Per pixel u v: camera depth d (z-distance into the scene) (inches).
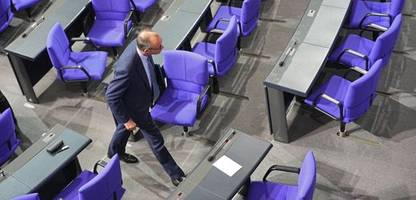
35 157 210.8
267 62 288.2
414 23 301.1
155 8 335.3
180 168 229.0
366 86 212.5
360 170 229.6
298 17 314.3
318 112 255.4
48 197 220.7
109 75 262.1
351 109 220.7
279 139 245.9
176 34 261.9
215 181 190.4
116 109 205.8
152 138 219.0
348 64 249.6
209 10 289.0
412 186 221.0
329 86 238.7
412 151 233.9
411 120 247.1
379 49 233.0
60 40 264.1
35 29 278.1
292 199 187.5
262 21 315.6
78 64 271.3
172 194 189.0
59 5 294.8
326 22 250.2
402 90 262.5
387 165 229.9
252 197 196.1
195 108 237.8
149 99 214.1
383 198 218.2
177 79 243.6
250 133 251.9
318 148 240.8
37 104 281.9
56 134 220.1
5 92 291.4
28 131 267.7
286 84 219.5
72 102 280.2
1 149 227.9
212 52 266.1
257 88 273.9
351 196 220.4
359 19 272.5
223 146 202.7
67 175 226.5
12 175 205.0
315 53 233.3
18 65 267.0
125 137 232.2
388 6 277.7
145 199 229.5
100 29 294.0
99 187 184.5
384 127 245.4
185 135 253.6
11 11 318.0
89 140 216.8
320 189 224.4
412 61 277.6
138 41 196.4
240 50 296.0
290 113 257.4
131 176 239.5
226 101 268.8
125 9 293.3
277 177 231.3
